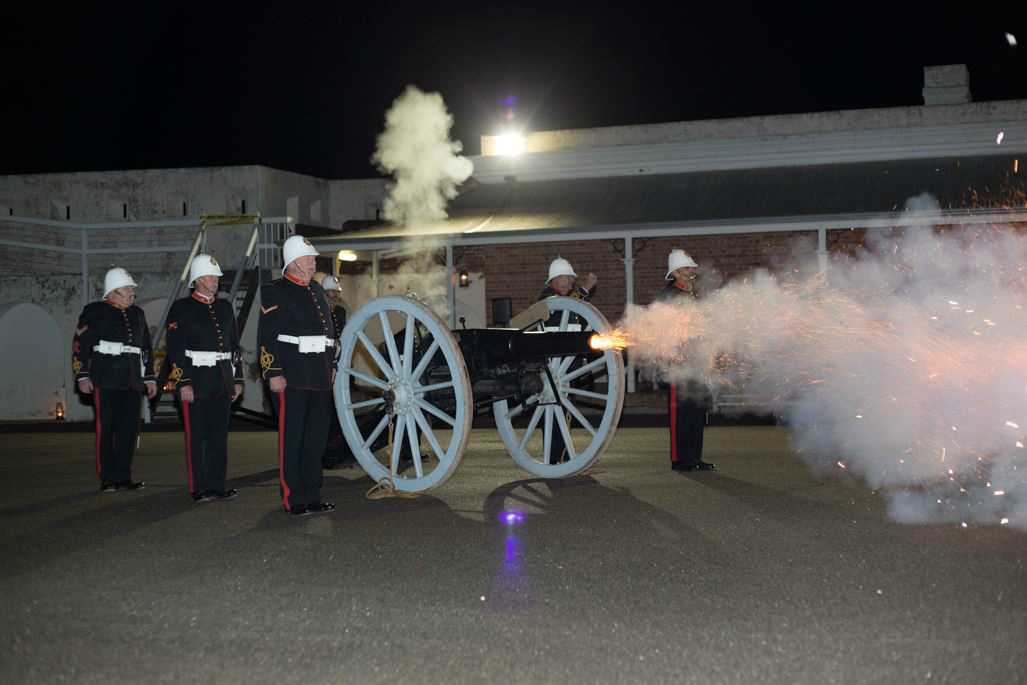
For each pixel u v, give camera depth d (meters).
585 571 6.25
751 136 23.20
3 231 26.14
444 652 4.80
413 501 8.97
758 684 4.32
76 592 6.00
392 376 9.31
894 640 4.84
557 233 20.98
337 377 9.55
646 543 7.00
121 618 5.45
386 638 5.02
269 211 25.48
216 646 4.96
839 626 5.07
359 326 9.45
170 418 20.05
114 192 25.80
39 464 12.70
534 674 4.49
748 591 5.73
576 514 8.15
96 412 10.18
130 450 10.29
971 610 5.29
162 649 4.92
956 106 22.91
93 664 4.73
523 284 23.02
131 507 9.04
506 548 6.93
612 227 20.75
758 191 21.70
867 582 5.87
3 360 22.61
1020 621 5.10
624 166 23.69
